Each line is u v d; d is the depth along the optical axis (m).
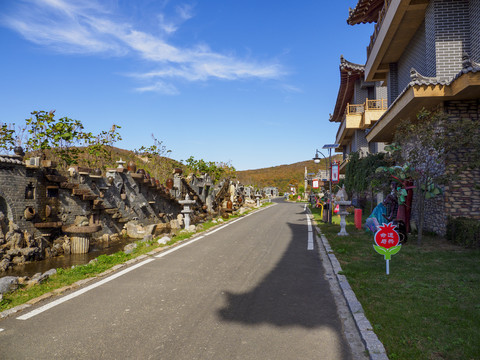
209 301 5.19
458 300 4.96
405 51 15.65
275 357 3.49
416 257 7.91
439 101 10.32
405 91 10.47
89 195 12.08
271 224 16.92
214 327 4.23
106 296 5.40
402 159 10.17
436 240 10.22
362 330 4.02
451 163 10.35
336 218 19.69
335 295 5.51
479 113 10.17
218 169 29.89
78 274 6.69
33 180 10.17
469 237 8.98
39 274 6.88
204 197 24.25
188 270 7.15
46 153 13.62
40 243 10.03
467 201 10.31
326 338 3.95
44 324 4.27
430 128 9.18
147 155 23.03
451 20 11.18
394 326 4.11
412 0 11.69
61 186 11.09
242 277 6.60
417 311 4.56
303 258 8.45
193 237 12.10
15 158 9.77
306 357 3.50
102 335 3.96
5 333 4.00
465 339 3.74
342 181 33.22
